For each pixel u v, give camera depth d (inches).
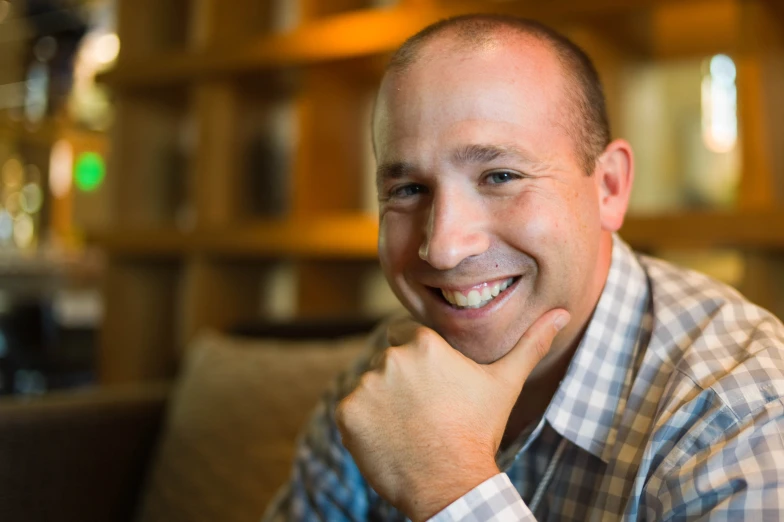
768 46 48.4
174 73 71.3
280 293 79.7
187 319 71.2
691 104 60.0
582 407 27.4
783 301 51.9
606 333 28.2
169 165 82.0
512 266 25.9
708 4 49.2
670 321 27.3
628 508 23.1
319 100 69.3
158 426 52.3
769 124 47.8
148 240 72.6
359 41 60.7
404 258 27.6
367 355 35.6
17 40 135.8
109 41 130.5
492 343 26.6
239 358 49.9
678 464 22.5
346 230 61.4
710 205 58.8
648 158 61.3
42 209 150.8
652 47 59.1
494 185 25.6
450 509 21.5
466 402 23.6
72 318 134.7
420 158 25.7
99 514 48.7
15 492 45.3
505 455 28.9
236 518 42.6
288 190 75.4
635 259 31.3
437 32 26.6
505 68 25.4
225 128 71.2
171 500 44.9
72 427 48.0
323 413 35.4
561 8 52.0
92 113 140.3
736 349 24.9
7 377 106.5
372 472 23.2
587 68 28.8
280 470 43.3
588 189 27.2
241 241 66.8
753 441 21.5
